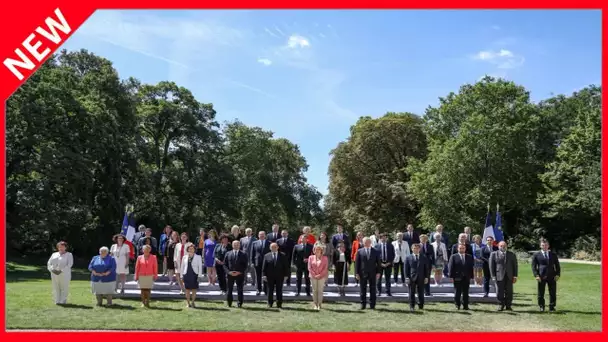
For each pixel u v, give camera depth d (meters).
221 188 48.12
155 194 45.91
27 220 33.31
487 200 42.31
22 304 15.77
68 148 34.62
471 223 43.44
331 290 19.23
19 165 33.34
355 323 13.82
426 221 45.69
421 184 44.50
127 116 42.66
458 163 43.75
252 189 57.53
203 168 49.00
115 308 15.55
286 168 62.56
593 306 16.86
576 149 42.16
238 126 59.59
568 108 51.88
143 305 15.95
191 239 47.75
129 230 21.14
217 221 49.75
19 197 32.28
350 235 55.97
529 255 42.19
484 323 14.03
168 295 17.64
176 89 49.75
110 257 16.12
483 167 44.16
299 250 18.09
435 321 14.24
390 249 17.77
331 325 13.50
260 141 59.03
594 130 41.06
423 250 18.36
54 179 32.78
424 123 52.41
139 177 42.19
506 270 15.99
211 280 19.14
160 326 12.95
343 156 54.16
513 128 43.44
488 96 46.53
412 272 15.98
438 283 19.33
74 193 36.09
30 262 36.06
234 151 58.75
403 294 18.34
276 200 58.44
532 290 21.05
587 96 53.03
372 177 52.78
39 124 32.53
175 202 47.84
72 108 35.06
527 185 44.75
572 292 20.53
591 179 39.62
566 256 43.97
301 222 61.62
